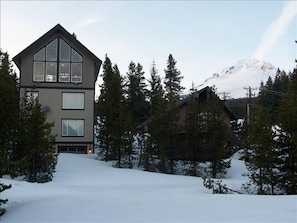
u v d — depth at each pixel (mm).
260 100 74500
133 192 18266
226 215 9750
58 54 39625
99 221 9508
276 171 21266
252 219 9141
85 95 39688
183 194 16734
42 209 12023
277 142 21203
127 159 35344
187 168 33375
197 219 9266
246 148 35000
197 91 41031
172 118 33312
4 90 13883
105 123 35125
